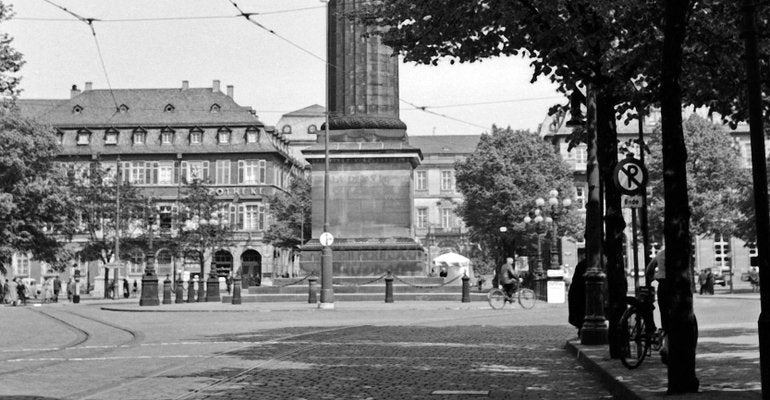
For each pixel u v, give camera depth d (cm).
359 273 3909
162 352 1675
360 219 3928
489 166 7525
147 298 4238
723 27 1323
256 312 3269
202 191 8188
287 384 1188
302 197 9125
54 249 6000
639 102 1477
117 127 10050
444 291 3931
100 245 7731
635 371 1154
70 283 6175
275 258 10025
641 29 1353
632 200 1614
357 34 3969
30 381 1230
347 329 2297
